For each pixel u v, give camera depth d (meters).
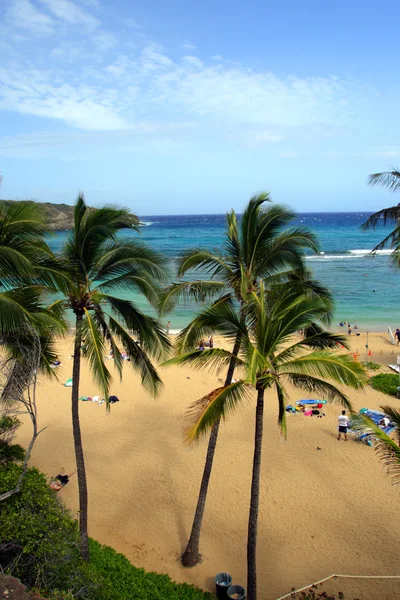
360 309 41.81
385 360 27.38
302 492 14.49
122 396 22.31
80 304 10.18
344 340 9.45
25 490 9.09
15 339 9.68
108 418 19.91
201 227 160.25
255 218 11.12
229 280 11.58
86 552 10.42
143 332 10.45
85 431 18.72
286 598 10.34
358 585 10.72
